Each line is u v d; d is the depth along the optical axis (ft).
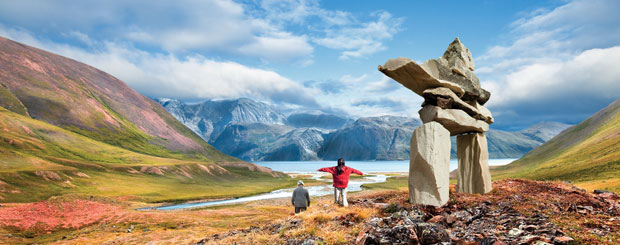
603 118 362.53
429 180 41.68
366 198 54.49
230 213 134.00
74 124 567.18
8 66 618.03
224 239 39.93
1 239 89.04
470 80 49.70
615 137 244.83
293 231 34.76
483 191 49.65
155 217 117.91
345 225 35.09
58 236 93.30
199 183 372.17
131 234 82.84
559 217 30.07
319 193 271.90
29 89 587.27
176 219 113.29
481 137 52.03
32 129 411.75
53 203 129.39
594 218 29.50
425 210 37.27
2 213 110.63
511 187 52.54
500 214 33.50
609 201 40.57
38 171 245.24
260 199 248.32
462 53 51.01
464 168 52.90
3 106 500.33
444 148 42.96
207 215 126.11
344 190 45.93
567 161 248.73
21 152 326.03
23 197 196.34
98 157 419.74
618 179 123.44
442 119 44.37
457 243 24.18
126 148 583.99
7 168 247.91
